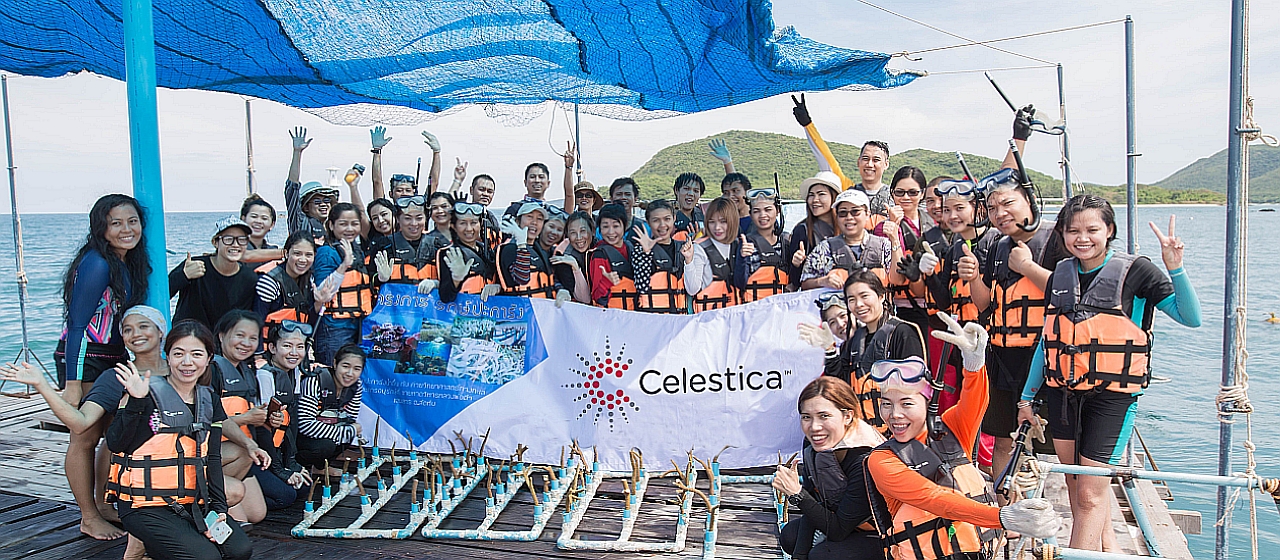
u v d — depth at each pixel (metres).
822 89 7.07
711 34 5.72
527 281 6.59
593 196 9.38
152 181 4.52
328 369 6.19
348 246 6.60
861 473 3.66
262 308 6.32
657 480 6.10
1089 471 3.63
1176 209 98.62
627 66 7.11
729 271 6.61
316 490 5.96
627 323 6.25
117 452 4.27
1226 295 3.95
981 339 3.38
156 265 4.56
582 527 5.20
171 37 6.50
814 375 6.01
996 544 3.44
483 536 5.02
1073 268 4.38
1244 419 3.93
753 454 6.10
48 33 6.16
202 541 4.25
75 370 4.66
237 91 8.43
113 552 4.85
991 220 5.31
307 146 8.77
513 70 7.54
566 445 6.28
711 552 4.76
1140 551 5.02
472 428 6.44
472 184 8.41
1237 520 8.57
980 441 6.12
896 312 6.15
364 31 6.43
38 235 66.19
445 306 6.59
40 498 5.78
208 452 4.42
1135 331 4.17
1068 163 6.80
